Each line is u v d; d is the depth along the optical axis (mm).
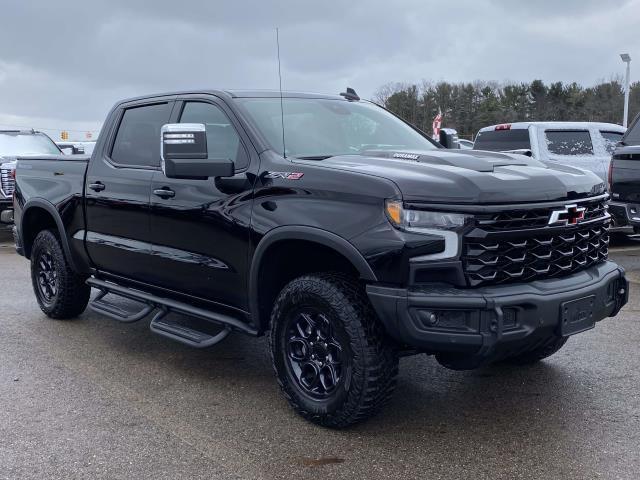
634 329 5715
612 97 56531
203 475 3297
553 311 3457
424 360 5062
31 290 7812
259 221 3953
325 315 3658
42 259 6328
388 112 5504
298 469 3348
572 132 10633
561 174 3852
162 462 3441
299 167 3863
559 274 3682
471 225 3332
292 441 3664
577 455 3445
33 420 3988
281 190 3879
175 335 4559
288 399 3943
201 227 4367
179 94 4930
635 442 3580
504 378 4602
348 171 3633
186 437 3738
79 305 6188
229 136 4414
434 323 3338
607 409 4031
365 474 3289
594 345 5281
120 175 5152
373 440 3660
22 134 14625
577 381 4512
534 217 3500
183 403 4242
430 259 3314
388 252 3342
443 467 3344
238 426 3877
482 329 3297
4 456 3523
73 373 4832
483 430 3773
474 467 3340
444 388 4445
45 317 6461
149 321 6234
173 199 4574
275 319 3938
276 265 4066
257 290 4055
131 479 3270
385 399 3615
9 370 4906
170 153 3971
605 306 3859
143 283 5113
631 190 7703
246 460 3451
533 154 10391
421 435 3719
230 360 5105
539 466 3336
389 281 3365
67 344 5551
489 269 3391
